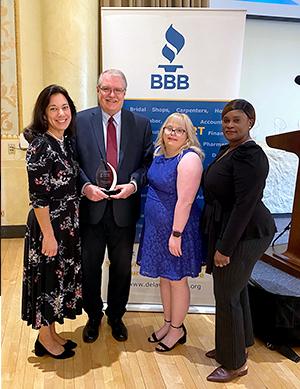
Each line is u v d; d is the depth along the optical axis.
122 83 2.25
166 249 2.27
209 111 2.63
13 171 4.13
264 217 2.01
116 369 2.23
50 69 3.90
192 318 2.79
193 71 2.58
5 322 2.64
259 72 5.09
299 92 5.25
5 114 4.02
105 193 2.26
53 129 2.05
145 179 2.38
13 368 2.21
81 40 3.86
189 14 2.51
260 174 1.87
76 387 2.08
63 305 2.16
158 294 2.88
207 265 2.13
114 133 2.32
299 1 4.93
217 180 2.00
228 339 2.10
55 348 2.31
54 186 2.04
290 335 2.45
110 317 2.58
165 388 2.09
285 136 3.00
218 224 2.06
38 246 2.06
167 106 2.63
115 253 2.44
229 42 2.55
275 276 3.01
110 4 4.05
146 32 2.54
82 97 3.96
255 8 4.83
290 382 2.16
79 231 2.25
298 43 5.11
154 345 2.47
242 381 2.16
